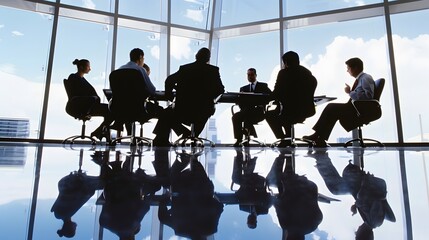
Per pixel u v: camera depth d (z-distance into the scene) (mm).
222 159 1735
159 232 398
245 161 1613
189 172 1099
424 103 5074
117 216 481
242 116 4207
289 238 383
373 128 5062
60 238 368
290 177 989
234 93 3568
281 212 524
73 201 592
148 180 891
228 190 742
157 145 3832
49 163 1382
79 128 5160
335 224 447
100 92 5676
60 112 5234
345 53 5734
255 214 507
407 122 4980
